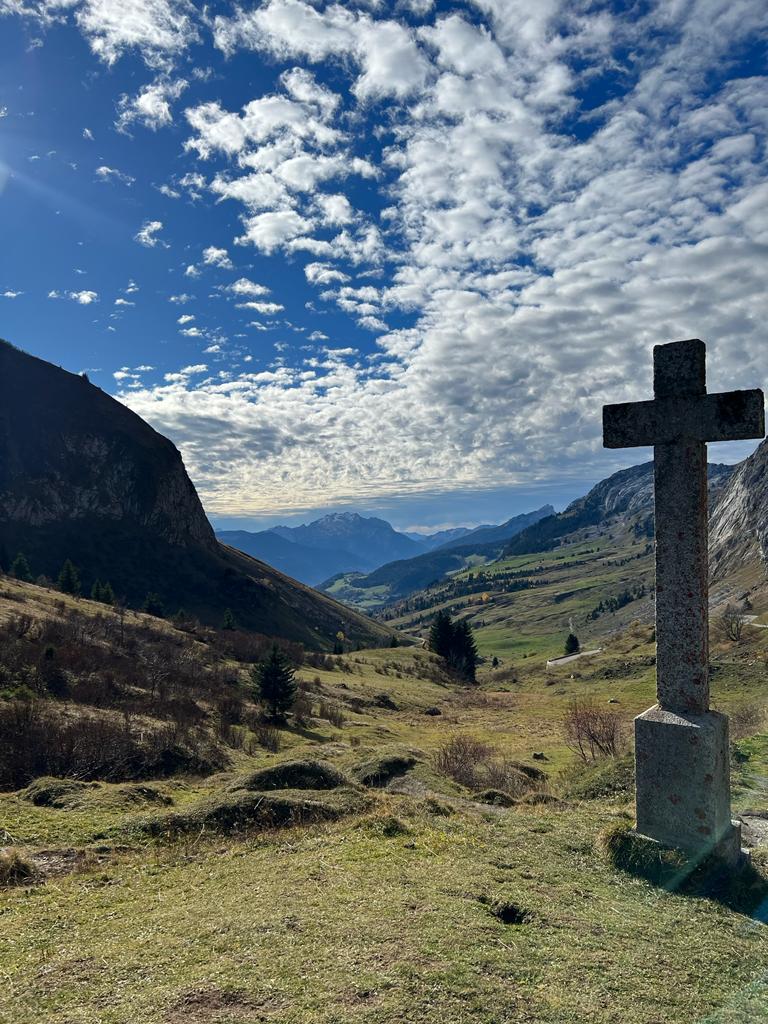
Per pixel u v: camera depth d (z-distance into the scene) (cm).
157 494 14062
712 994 526
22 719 2119
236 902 720
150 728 2527
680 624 830
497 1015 473
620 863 807
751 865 821
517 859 841
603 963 566
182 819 1138
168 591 11956
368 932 602
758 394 778
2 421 13400
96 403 15200
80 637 4034
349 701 5050
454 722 4634
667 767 807
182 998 495
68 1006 500
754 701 3188
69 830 1163
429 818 1057
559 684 6906
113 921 707
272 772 1381
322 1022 455
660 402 842
